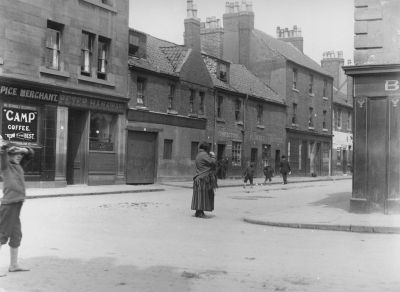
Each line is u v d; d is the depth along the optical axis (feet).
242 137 122.62
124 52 85.87
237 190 86.28
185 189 85.15
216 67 117.70
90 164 80.02
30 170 69.56
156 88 94.12
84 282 20.29
